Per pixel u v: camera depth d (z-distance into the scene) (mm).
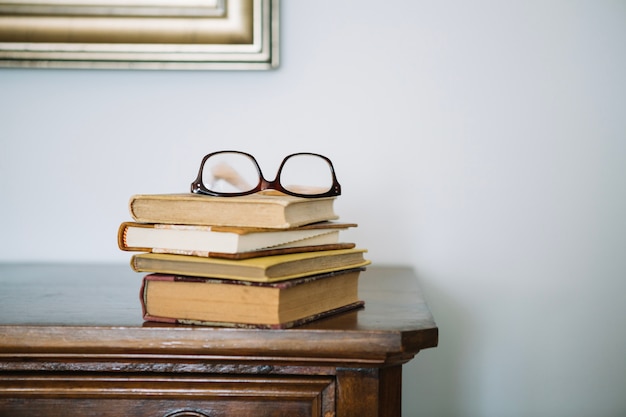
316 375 778
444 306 1384
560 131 1352
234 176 896
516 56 1349
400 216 1375
